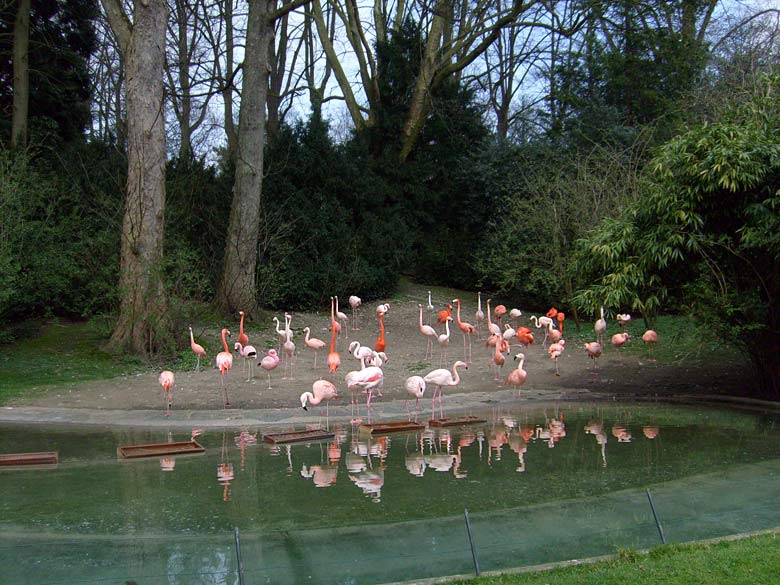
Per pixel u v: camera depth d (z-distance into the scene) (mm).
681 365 14734
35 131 21312
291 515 5797
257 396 12141
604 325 15508
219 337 17625
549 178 22312
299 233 22297
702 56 24922
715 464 7379
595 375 14203
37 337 16812
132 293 15203
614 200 18719
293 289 21547
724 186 10062
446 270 26984
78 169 20109
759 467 7113
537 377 14125
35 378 13359
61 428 9930
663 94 25000
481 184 26344
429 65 26625
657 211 11102
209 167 23453
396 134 28203
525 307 24328
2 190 15391
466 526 5113
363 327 20641
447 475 7121
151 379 13594
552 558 4695
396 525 5184
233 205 19406
